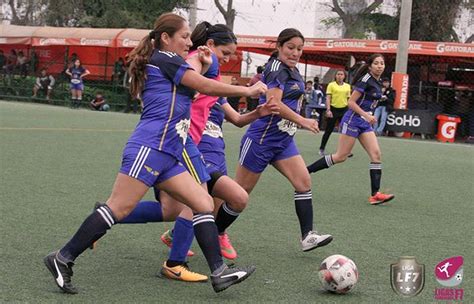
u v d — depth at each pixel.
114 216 4.87
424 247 6.94
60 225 7.09
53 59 33.62
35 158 12.25
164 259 6.04
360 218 8.45
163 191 5.05
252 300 4.98
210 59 5.26
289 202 9.20
